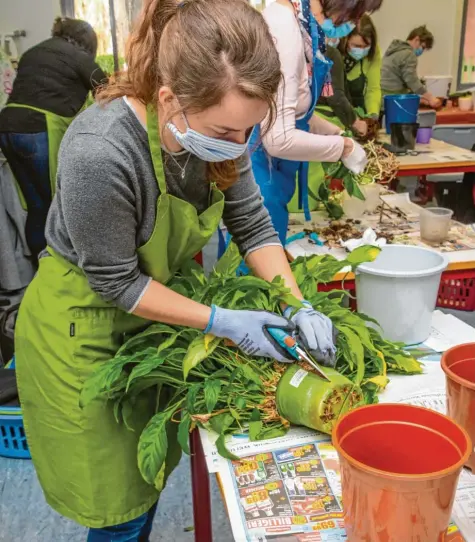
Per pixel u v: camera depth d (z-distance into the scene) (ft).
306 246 7.25
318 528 2.86
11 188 9.77
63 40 9.39
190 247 4.11
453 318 5.06
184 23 3.01
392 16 19.10
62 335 4.03
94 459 4.16
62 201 3.44
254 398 3.70
